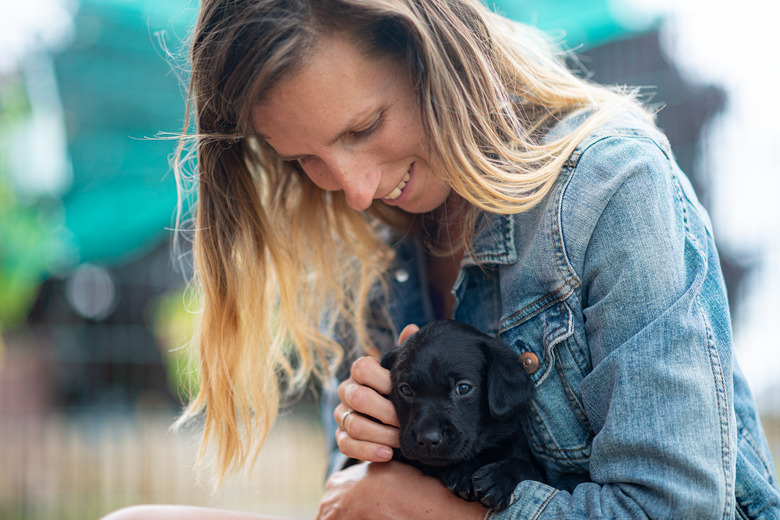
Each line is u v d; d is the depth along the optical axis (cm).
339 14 226
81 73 861
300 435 930
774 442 708
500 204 237
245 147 306
